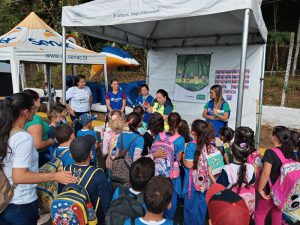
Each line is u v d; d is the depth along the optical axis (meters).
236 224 1.28
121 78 15.40
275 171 2.79
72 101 6.02
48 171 2.83
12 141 1.92
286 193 2.68
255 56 6.28
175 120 3.40
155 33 7.62
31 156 1.99
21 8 20.61
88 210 2.16
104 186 2.32
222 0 3.57
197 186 3.11
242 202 1.38
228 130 3.59
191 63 7.38
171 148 3.27
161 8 3.99
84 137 2.45
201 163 3.09
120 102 6.27
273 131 2.92
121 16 4.38
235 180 2.75
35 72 19.31
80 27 5.66
